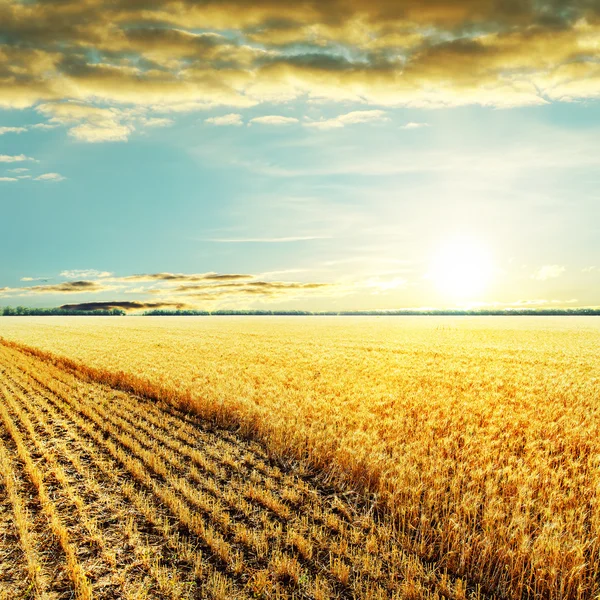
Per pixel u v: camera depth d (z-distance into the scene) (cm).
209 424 1320
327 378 1917
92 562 629
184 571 606
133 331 5672
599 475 826
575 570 554
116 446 1116
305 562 626
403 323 8206
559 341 4078
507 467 845
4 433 1245
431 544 638
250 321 9419
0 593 563
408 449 970
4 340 4312
